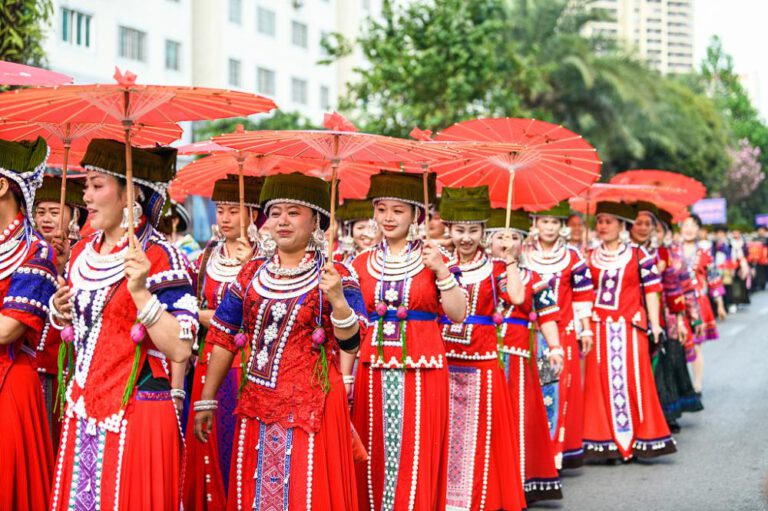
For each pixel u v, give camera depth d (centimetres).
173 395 454
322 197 488
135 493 430
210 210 1712
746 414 1095
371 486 604
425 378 597
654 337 905
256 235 510
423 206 605
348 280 495
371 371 606
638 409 880
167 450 440
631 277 894
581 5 3027
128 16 2720
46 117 439
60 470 442
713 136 3988
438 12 2098
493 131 685
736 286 2491
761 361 1521
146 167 445
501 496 664
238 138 492
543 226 834
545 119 2283
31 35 941
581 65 2802
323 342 478
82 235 646
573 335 841
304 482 470
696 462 870
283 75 3681
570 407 838
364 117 2136
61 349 460
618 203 902
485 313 670
